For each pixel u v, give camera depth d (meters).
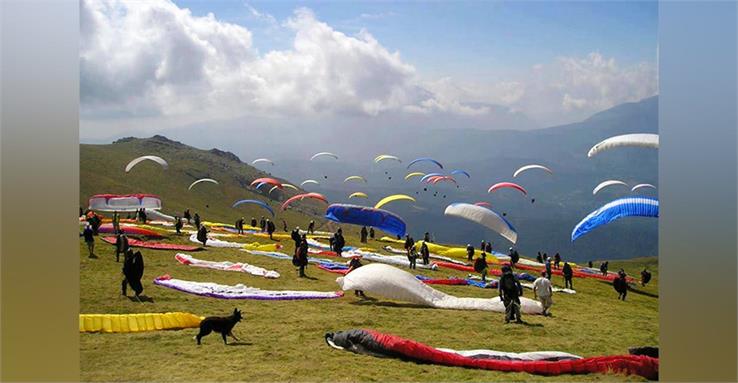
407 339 13.09
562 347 13.84
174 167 146.12
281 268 26.00
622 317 20.36
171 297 17.86
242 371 10.93
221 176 153.88
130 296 17.53
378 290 18.94
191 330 14.27
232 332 14.02
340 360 11.72
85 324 13.55
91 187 113.25
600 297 27.50
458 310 18.27
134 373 10.78
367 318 16.25
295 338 13.57
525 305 18.70
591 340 14.94
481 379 10.79
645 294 31.78
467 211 25.16
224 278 22.28
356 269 20.00
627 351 13.88
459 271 32.19
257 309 17.03
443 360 11.66
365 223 29.16
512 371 11.34
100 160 131.25
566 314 19.66
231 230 46.41
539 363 11.33
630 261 86.94
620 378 11.16
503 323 16.31
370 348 12.24
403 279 19.09
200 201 130.12
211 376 10.63
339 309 17.55
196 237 34.69
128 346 12.57
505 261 41.03
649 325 18.42
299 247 24.14
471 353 12.04
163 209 109.62
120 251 23.88
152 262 24.33
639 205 20.14
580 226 21.22
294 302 18.45
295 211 144.88
